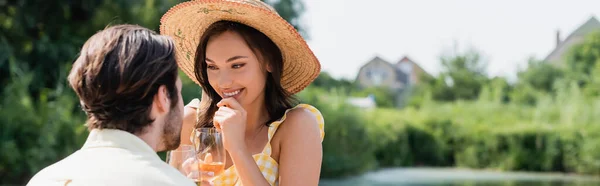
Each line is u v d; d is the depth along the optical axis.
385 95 44.09
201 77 2.49
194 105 2.68
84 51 1.70
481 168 21.23
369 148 18.08
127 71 1.64
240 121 2.19
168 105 1.73
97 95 1.65
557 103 26.19
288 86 2.61
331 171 16.17
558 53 35.81
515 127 21.12
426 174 18.81
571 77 33.31
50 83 14.68
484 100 28.91
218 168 2.18
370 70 54.94
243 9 2.28
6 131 11.16
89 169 1.64
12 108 11.45
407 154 21.67
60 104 12.05
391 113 22.89
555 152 20.16
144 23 15.36
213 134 2.18
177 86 1.76
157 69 1.68
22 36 15.23
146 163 1.67
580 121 22.25
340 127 16.48
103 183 1.61
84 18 15.73
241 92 2.37
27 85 12.68
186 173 2.08
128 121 1.69
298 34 2.33
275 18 2.28
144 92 1.67
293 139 2.38
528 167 20.52
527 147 20.62
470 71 41.12
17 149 11.01
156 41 1.71
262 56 2.38
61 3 15.20
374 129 20.06
